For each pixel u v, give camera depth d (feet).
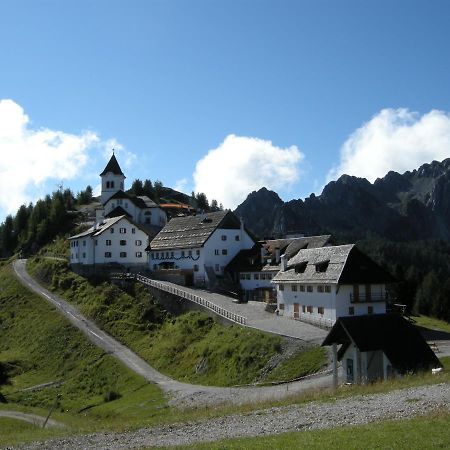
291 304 232.32
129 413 159.63
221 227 316.40
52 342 260.42
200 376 193.47
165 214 479.41
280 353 178.50
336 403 100.32
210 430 92.17
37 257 406.41
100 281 323.16
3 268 408.46
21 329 289.53
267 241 317.01
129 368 214.90
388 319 132.98
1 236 534.37
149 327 259.80
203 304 250.78
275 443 72.69
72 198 592.19
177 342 227.81
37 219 508.12
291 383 156.46
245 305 260.62
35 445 96.58
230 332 213.46
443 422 73.72
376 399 98.22
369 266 210.59
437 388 99.55
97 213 451.94
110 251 351.67
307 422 87.61
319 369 159.74
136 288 300.20
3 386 217.56
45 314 296.92
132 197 466.29
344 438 70.74
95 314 284.41
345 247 216.13
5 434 120.26
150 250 344.90
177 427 98.89
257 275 291.99
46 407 186.09
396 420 79.97
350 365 137.18
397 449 63.16
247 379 173.58
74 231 458.50
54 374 230.89
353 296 206.18
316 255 230.07
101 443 92.68
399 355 125.70
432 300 399.44
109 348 242.37
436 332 224.94
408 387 105.29
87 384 210.59
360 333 128.16
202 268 309.63
